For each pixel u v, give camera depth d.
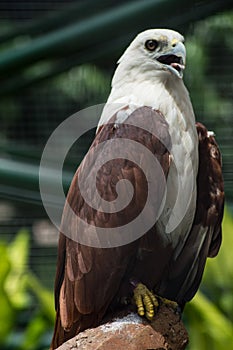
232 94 14.50
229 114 14.45
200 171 8.41
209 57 14.41
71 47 11.66
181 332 7.71
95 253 7.87
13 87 12.36
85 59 12.00
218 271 11.93
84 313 7.89
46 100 14.62
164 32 8.25
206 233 8.43
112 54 11.87
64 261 8.23
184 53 8.22
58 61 12.16
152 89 8.16
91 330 7.25
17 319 12.72
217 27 14.21
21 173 11.95
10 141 14.51
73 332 7.97
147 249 7.92
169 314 7.72
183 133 8.09
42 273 14.27
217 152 8.46
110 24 11.48
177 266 8.41
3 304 12.10
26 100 14.56
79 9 11.65
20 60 11.70
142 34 8.30
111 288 7.84
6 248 12.22
